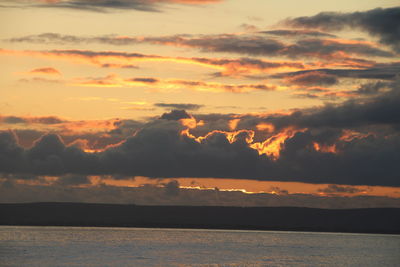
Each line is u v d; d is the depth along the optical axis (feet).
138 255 610.24
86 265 495.82
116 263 520.01
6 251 607.78
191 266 517.14
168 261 553.23
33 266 477.77
